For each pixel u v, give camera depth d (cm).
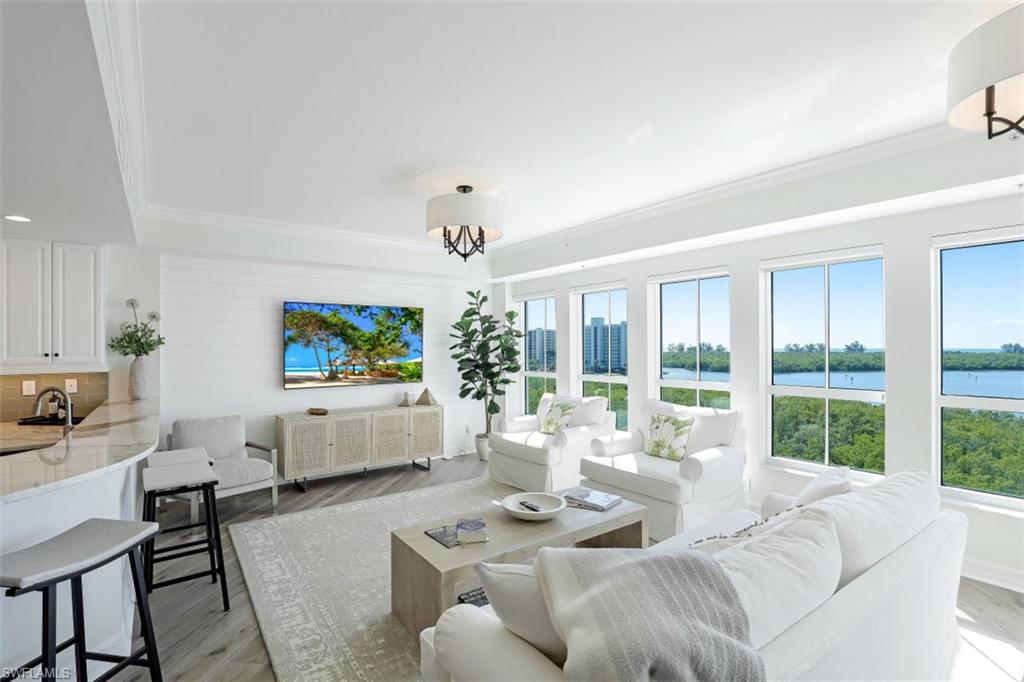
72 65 147
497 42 197
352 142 292
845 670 124
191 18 179
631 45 200
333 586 292
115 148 207
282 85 228
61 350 381
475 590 249
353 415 521
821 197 331
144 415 335
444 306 641
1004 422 300
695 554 119
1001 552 292
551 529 265
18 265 367
